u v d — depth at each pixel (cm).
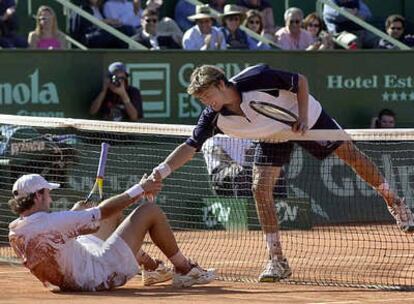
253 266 2689
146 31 4375
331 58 4084
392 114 4134
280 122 2366
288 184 3738
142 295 2088
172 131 2678
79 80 3806
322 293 2155
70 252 2103
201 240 3288
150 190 2205
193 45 4278
